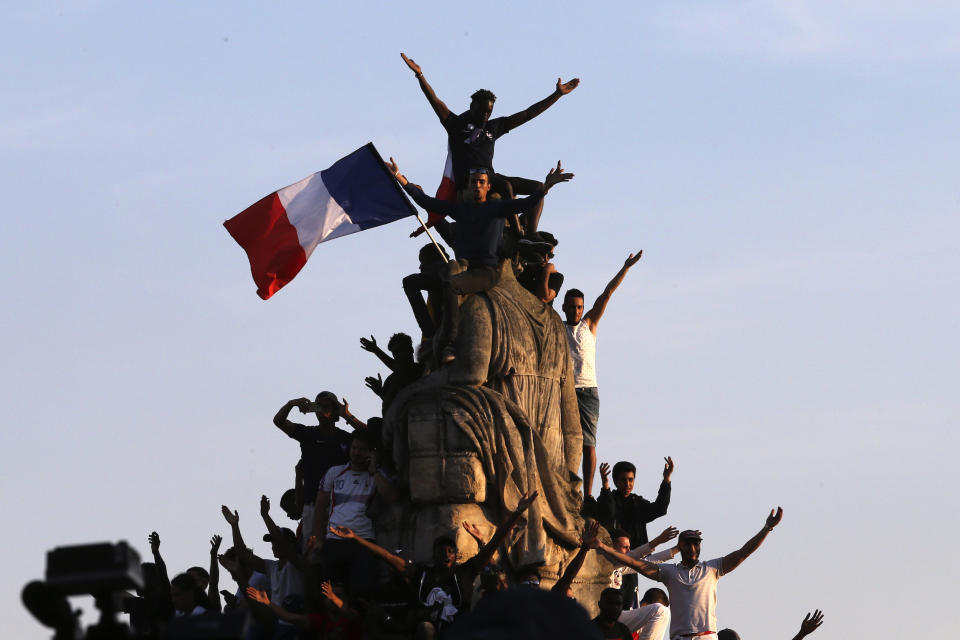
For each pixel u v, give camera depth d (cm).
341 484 5947
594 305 7500
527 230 6944
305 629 5444
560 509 6425
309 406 6419
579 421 6806
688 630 5875
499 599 1029
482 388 6400
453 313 6412
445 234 7088
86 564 1288
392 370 6781
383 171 6788
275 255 6738
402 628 5194
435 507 6175
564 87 6806
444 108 6744
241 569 6075
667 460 7144
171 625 1364
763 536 5928
